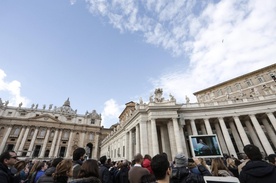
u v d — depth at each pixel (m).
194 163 4.78
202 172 3.86
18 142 55.84
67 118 68.06
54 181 3.31
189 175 3.48
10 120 58.53
